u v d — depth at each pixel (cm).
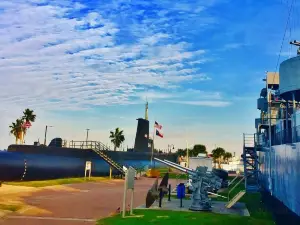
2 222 1396
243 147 2728
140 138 7156
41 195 2412
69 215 1620
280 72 1970
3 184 3091
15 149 4897
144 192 2872
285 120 1986
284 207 1789
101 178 4462
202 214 1762
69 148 4966
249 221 1625
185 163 7006
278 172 1931
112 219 1523
